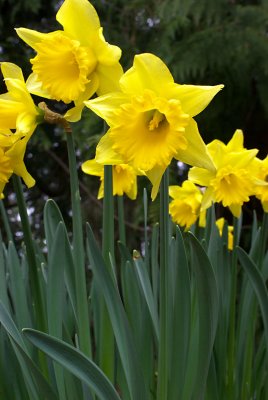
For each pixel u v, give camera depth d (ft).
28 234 2.56
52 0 7.16
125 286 2.88
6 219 3.11
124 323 2.50
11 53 6.93
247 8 5.78
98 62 2.35
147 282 2.81
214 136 6.25
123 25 6.77
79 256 2.54
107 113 2.30
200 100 2.27
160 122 2.37
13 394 2.78
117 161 2.34
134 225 6.25
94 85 2.36
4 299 2.67
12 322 2.51
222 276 2.97
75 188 2.50
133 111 2.27
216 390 2.81
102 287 2.55
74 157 2.48
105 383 2.40
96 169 3.02
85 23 2.33
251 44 5.56
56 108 7.34
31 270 2.58
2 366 2.76
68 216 7.86
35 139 6.38
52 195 8.09
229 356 2.99
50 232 2.81
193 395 2.56
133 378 2.50
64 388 2.64
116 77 2.35
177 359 2.58
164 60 5.79
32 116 2.42
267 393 2.97
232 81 5.89
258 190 2.95
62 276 2.57
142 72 2.27
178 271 2.57
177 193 3.33
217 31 5.69
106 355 2.65
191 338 2.80
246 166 3.00
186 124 2.24
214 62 5.71
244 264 2.70
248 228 6.23
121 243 2.95
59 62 2.37
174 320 2.59
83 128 6.07
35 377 2.43
